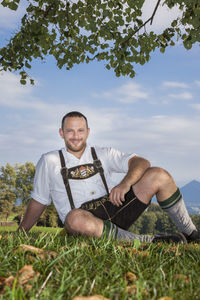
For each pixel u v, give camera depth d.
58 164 3.82
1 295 1.40
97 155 3.90
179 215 3.69
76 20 6.45
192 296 1.54
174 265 2.05
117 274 1.80
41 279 1.65
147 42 6.03
